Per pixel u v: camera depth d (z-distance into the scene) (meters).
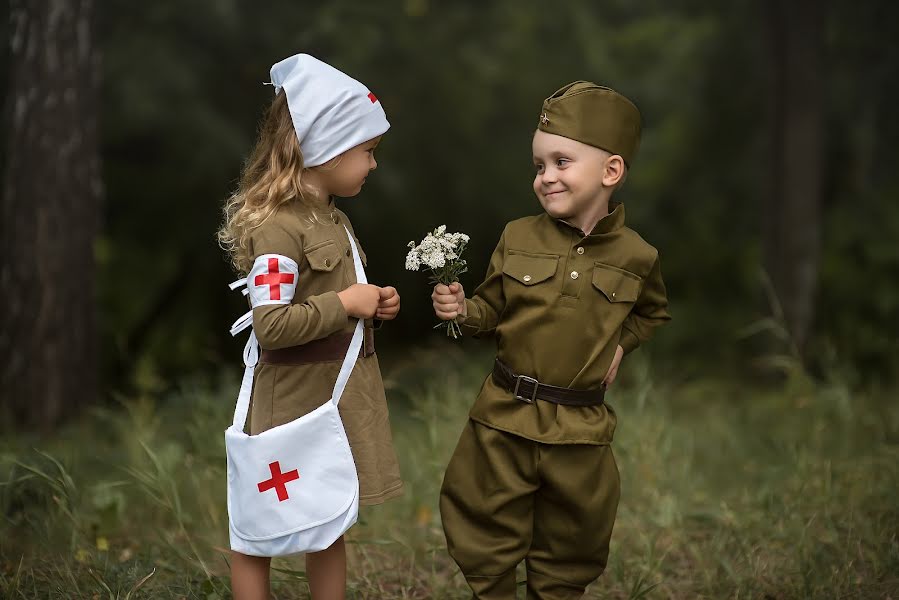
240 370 11.53
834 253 11.89
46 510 4.99
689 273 14.00
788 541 4.82
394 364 12.12
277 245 3.46
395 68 12.44
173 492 4.79
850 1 10.39
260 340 3.39
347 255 3.66
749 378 10.35
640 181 14.55
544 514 3.88
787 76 9.96
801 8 9.85
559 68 14.13
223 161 10.91
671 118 14.36
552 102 3.75
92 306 7.05
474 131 13.52
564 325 3.75
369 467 3.57
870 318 11.62
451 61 12.83
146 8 10.42
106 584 4.25
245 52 11.04
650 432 6.15
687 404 8.61
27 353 6.77
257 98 11.19
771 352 10.05
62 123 6.77
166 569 4.57
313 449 3.47
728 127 12.94
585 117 3.70
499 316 3.94
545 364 3.76
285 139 3.57
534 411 3.76
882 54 10.66
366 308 3.52
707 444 6.83
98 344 7.14
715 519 5.24
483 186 13.93
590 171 3.72
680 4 14.60
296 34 11.00
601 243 3.80
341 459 3.48
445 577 4.71
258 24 10.90
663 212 14.45
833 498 5.21
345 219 3.77
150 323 12.70
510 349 3.81
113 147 11.90
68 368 6.88
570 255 3.79
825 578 4.41
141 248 12.61
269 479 3.46
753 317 12.70
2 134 9.03
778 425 7.21
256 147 3.72
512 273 3.81
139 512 5.25
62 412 6.83
